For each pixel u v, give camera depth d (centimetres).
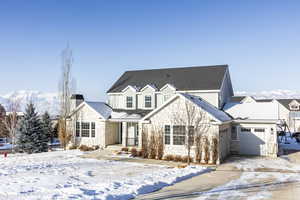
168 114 2266
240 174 1666
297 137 3722
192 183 1404
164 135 2272
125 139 2762
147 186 1276
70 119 2988
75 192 1133
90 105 2911
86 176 1523
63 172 1645
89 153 2545
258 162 2108
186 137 2159
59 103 3316
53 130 3975
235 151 2534
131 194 1141
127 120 2717
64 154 2522
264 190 1248
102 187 1237
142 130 2364
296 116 5538
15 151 2936
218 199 1091
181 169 1780
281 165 1983
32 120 2983
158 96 3023
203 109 2122
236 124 2559
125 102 3175
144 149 2336
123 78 3522
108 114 2948
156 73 3388
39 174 1570
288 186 1334
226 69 3047
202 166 1917
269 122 2416
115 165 1941
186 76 3127
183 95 2206
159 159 2250
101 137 2817
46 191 1152
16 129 3052
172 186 1334
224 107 2880
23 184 1287
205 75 3036
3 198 1030
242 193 1189
